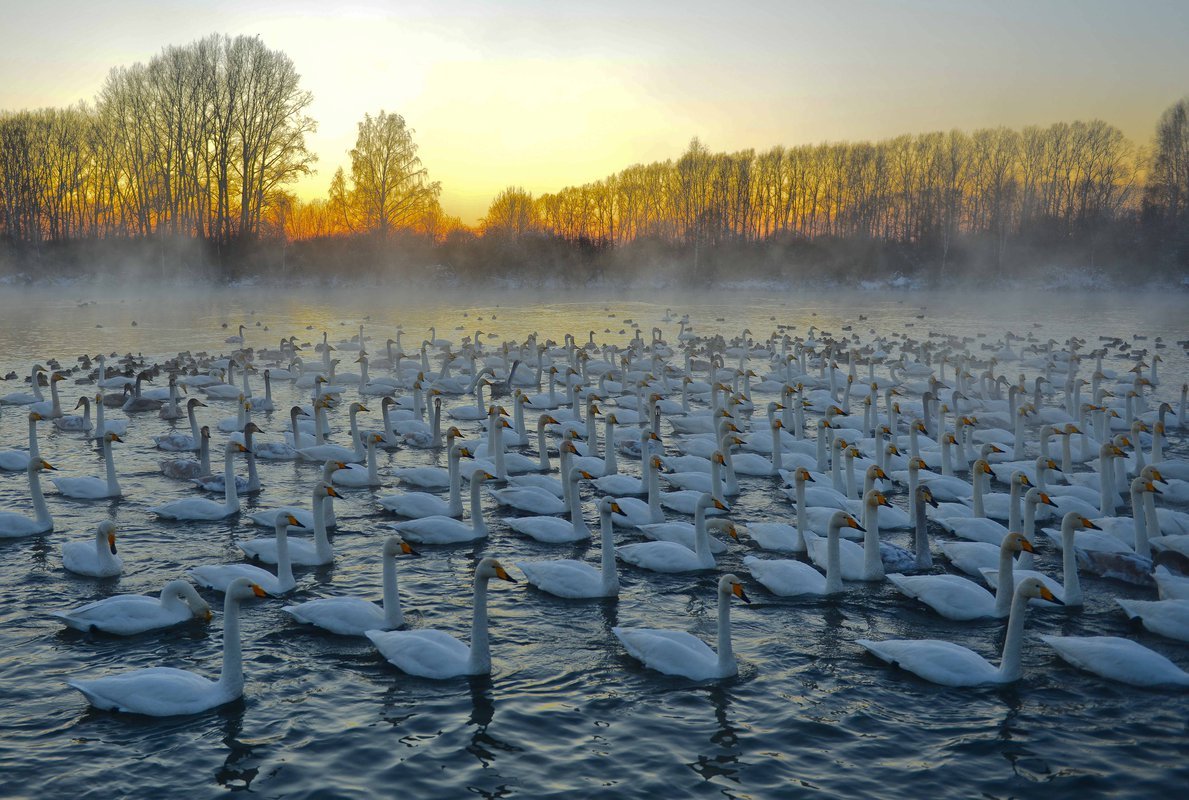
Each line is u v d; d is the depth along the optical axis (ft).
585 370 151.23
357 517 74.64
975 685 47.01
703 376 155.33
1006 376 158.92
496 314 289.94
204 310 284.61
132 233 411.95
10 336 207.10
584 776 39.73
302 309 295.07
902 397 139.13
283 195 385.91
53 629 52.75
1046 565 64.28
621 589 60.03
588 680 47.85
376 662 49.24
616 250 456.86
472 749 41.57
